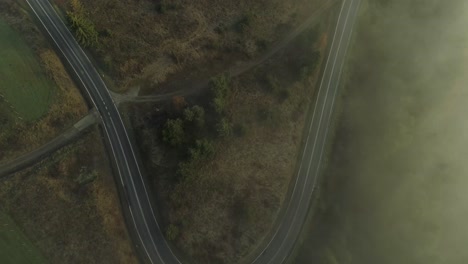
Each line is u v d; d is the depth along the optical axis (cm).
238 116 10781
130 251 9325
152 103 10544
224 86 10619
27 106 9669
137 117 10262
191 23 11294
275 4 12125
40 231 8975
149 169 9856
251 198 10188
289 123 11081
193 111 10112
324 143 11206
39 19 10625
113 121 10162
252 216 9938
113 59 10494
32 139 9544
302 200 10538
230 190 10175
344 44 12425
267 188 10369
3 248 8775
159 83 10738
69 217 9150
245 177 10369
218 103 10394
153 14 11162
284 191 10500
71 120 9931
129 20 10950
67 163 9531
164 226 9575
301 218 10338
